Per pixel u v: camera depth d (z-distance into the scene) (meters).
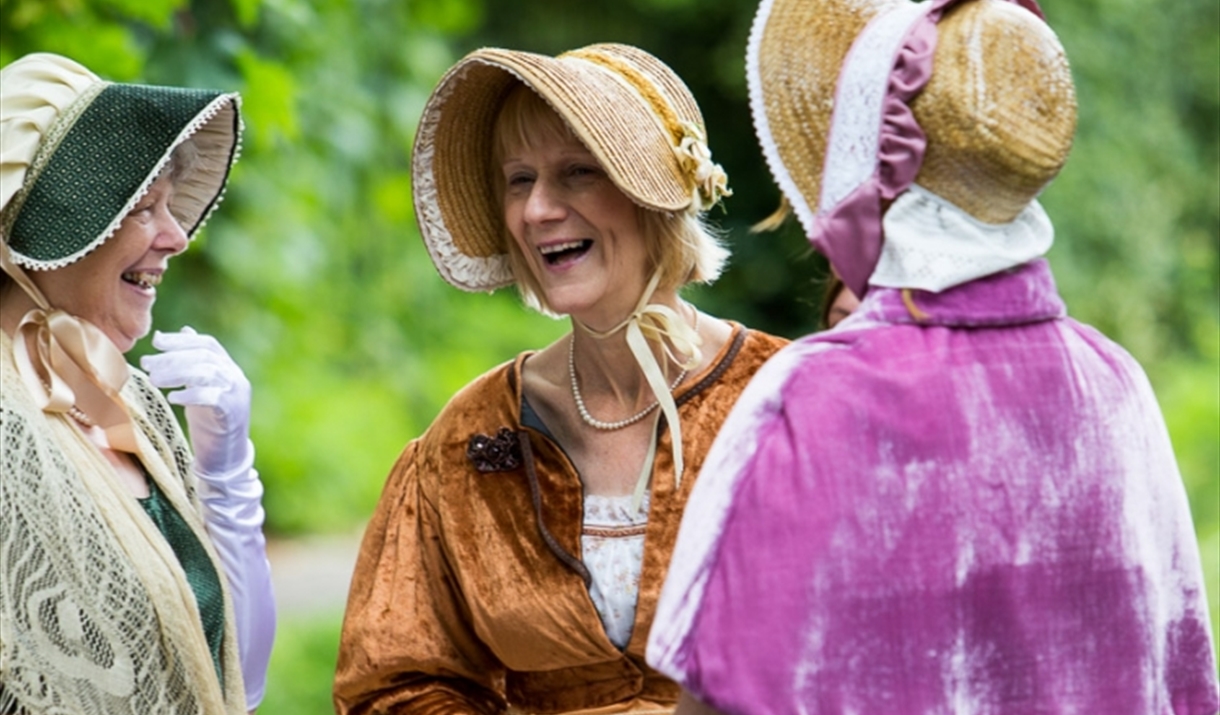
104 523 6.95
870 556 5.82
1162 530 6.20
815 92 6.21
